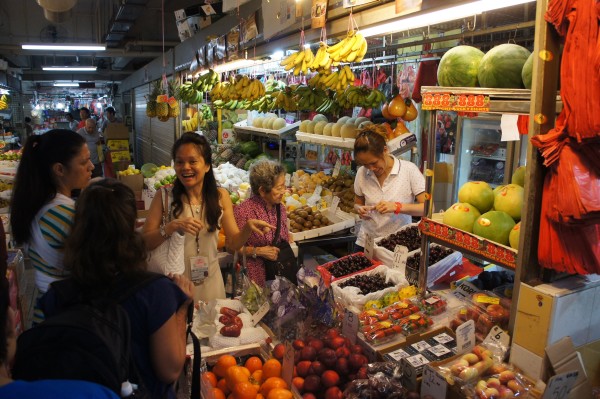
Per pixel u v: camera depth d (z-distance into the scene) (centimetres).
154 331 139
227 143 765
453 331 211
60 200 214
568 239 161
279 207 305
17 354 119
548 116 164
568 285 170
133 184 634
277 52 415
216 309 230
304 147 672
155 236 248
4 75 1432
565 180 152
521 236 171
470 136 469
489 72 193
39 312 211
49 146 212
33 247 213
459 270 268
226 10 491
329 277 267
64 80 2352
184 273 266
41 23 1498
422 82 430
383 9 250
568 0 147
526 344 170
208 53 574
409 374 183
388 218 327
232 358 200
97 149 959
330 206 435
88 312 127
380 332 203
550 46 160
